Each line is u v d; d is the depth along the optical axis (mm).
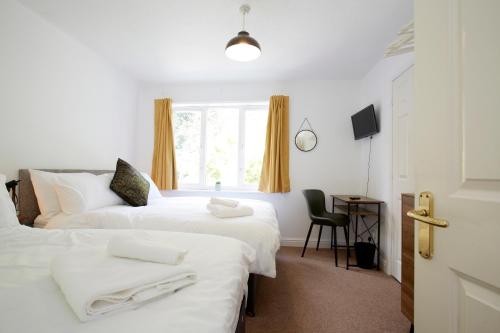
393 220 2453
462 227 578
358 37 2350
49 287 733
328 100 3445
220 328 595
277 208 3469
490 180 525
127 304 645
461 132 586
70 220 1794
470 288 566
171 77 3424
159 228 1745
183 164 3752
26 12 1979
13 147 1913
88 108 2676
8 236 1262
